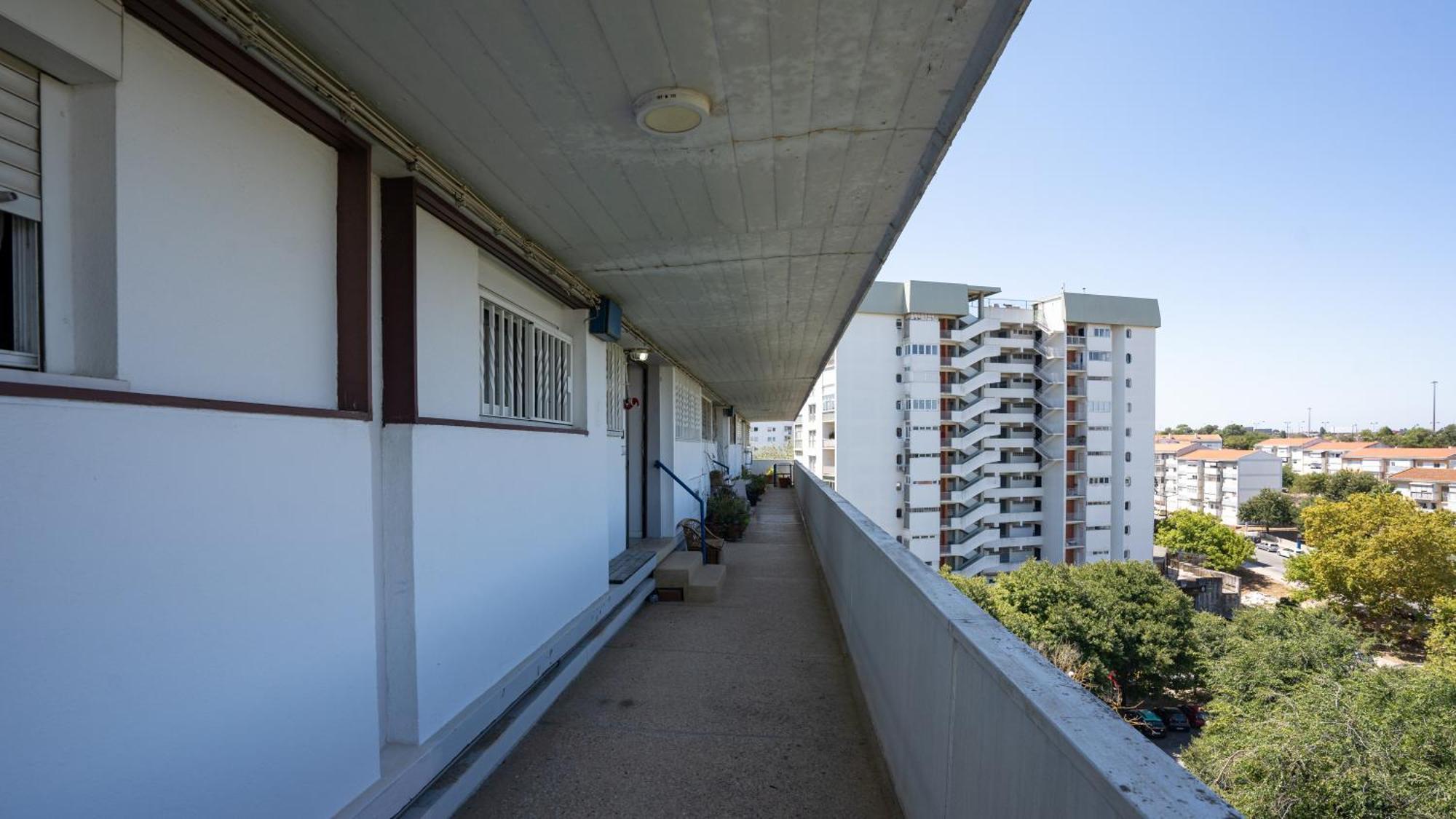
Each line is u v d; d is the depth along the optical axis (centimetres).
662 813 275
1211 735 1655
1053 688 139
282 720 198
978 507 5484
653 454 914
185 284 180
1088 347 5731
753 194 338
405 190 275
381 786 241
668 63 220
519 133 268
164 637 159
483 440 330
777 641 529
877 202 350
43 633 132
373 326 265
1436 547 3675
